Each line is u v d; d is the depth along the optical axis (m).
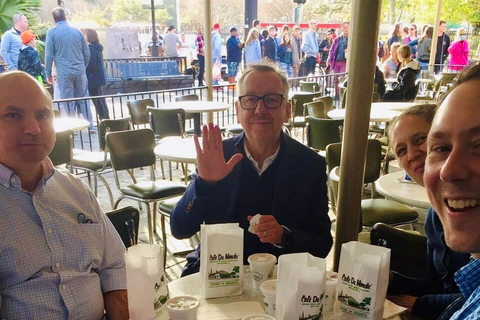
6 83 1.29
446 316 1.03
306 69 10.95
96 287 1.41
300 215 1.70
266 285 1.18
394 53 8.55
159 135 4.84
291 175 1.68
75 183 1.46
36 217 1.31
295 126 5.89
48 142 1.34
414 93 6.41
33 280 1.28
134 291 1.01
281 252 1.65
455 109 0.70
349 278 1.10
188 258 1.78
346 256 1.11
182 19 18.34
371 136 5.83
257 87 1.64
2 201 1.27
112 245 1.50
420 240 1.69
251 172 1.70
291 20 17.84
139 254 1.05
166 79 10.93
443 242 1.46
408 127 1.77
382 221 2.69
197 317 1.15
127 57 11.14
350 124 1.81
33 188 1.36
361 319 1.09
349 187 1.87
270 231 1.46
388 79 8.50
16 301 1.27
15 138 1.27
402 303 1.42
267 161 1.70
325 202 1.74
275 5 17.70
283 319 1.04
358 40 1.71
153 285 1.02
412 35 11.57
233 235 1.24
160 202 3.23
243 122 1.68
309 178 1.70
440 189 0.75
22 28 6.57
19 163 1.29
